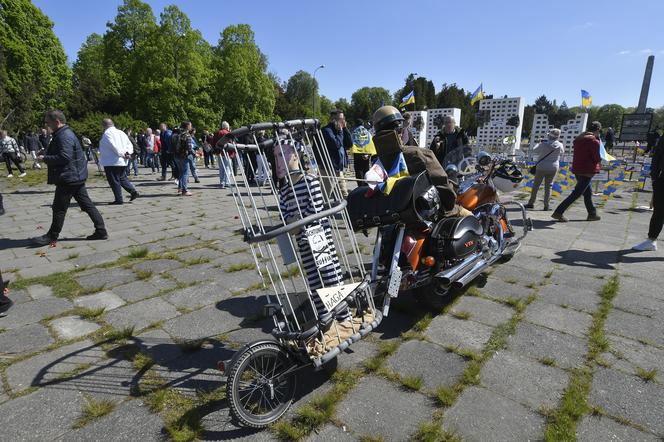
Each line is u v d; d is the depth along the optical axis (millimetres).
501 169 4355
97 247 5656
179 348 3109
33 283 4355
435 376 2725
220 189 11273
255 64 50094
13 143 14375
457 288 3699
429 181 3211
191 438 2201
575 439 2146
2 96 31172
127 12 44688
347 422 2320
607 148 20266
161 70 39938
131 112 43156
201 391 2588
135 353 3025
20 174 14758
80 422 2330
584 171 6652
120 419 2357
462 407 2420
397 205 3002
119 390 2615
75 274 4625
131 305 3838
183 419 2328
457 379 2689
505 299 3852
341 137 6707
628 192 10609
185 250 5520
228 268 4793
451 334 3254
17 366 2871
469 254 3561
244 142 2723
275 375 2359
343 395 2557
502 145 8508
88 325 3457
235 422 2316
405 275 3182
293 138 2611
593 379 2654
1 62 32750
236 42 49500
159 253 5383
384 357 2949
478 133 19125
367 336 3256
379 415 2371
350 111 79312
